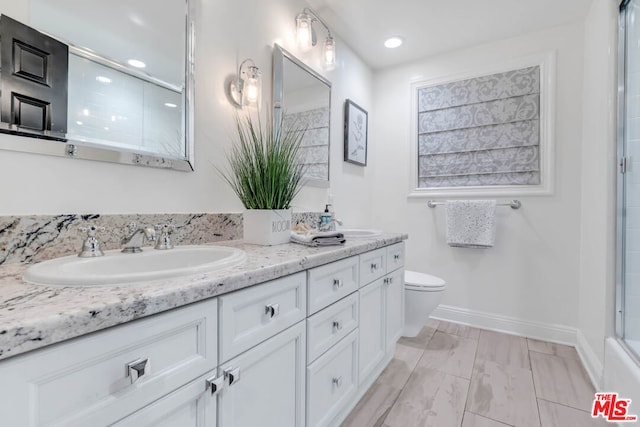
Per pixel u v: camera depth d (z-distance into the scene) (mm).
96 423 487
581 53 2092
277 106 1677
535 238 2238
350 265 1294
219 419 702
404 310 2098
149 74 1109
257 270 788
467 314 2469
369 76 2779
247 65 1515
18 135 812
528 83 2262
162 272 665
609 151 1579
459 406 1459
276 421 892
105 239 978
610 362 1481
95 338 486
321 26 2094
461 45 2438
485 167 2414
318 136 2070
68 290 569
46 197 870
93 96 961
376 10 2002
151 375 564
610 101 1575
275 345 872
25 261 815
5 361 401
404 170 2738
